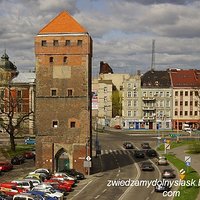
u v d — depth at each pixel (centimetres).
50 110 6881
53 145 6881
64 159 6938
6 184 5147
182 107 14975
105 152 9619
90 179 6406
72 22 6969
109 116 17138
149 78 15312
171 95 14988
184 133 13588
